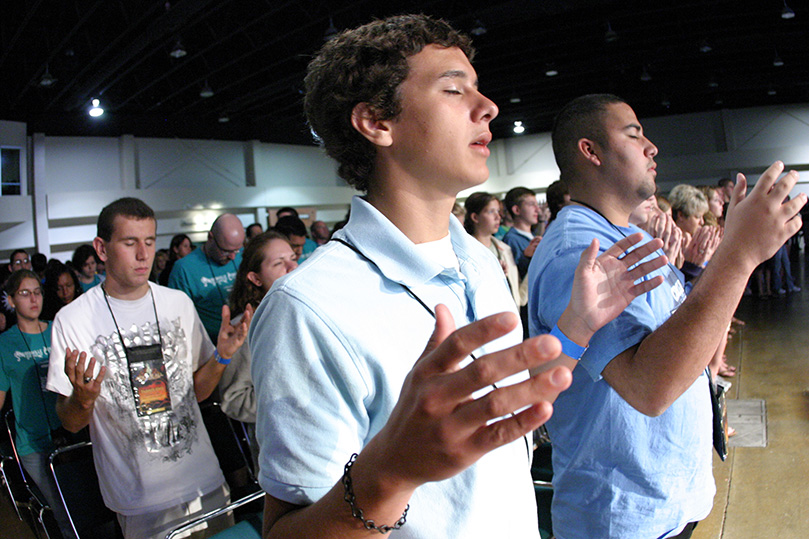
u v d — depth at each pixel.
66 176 12.00
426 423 0.42
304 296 0.69
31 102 10.89
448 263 0.85
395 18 0.80
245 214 14.62
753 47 10.85
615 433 1.15
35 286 2.84
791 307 6.82
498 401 0.39
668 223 1.72
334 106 0.80
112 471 1.91
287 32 8.38
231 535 1.71
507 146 18.02
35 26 8.10
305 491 0.62
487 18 8.44
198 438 2.04
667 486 1.15
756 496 2.64
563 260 1.21
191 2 6.84
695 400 1.21
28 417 2.66
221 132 13.88
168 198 13.09
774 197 0.90
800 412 3.50
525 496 0.83
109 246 1.96
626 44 10.53
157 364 2.01
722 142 16.00
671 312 1.26
